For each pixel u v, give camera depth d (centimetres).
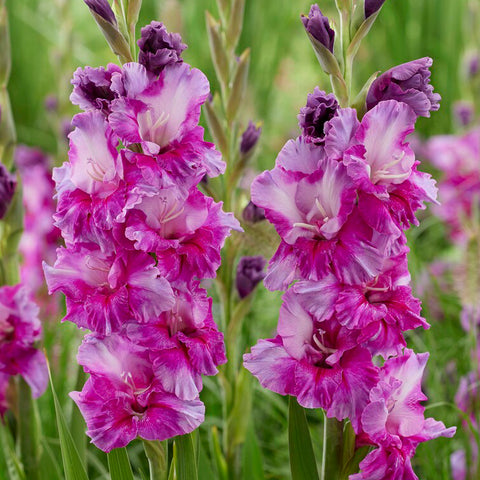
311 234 154
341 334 154
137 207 152
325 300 152
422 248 279
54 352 207
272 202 154
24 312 180
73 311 154
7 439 183
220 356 156
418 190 155
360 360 154
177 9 239
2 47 187
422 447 192
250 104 272
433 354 199
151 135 154
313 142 153
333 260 152
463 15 355
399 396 157
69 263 155
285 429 207
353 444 158
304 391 153
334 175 151
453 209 261
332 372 154
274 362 155
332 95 152
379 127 153
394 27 365
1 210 181
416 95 154
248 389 190
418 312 155
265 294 247
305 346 155
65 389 205
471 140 266
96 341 154
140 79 152
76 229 152
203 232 154
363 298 153
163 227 154
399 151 154
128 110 151
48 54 411
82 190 153
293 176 154
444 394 209
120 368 154
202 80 154
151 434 153
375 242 152
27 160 307
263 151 338
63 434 164
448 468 192
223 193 191
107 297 153
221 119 191
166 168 151
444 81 362
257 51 359
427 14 365
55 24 394
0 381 183
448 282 234
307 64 403
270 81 372
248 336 222
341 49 160
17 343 179
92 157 153
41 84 405
